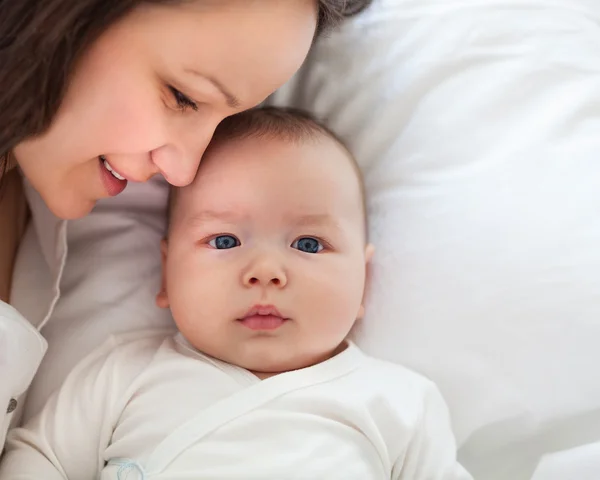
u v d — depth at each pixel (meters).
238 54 0.69
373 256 1.00
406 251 0.98
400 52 1.04
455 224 0.96
